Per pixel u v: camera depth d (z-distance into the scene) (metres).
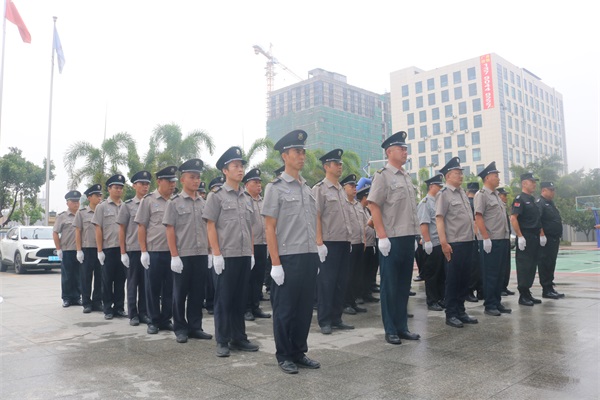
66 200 8.19
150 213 5.89
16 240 15.21
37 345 5.03
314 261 4.13
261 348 4.84
